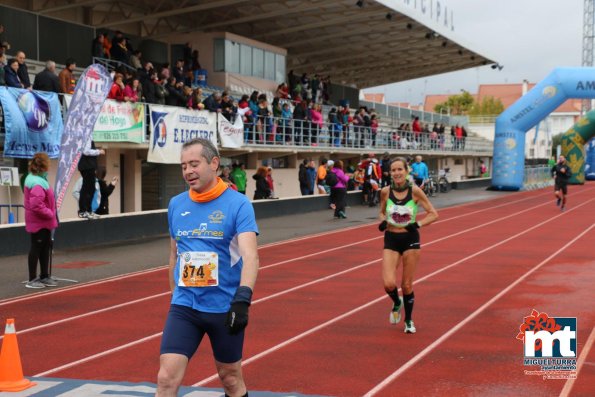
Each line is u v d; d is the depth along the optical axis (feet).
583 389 19.29
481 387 19.52
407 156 133.49
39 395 18.74
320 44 130.72
